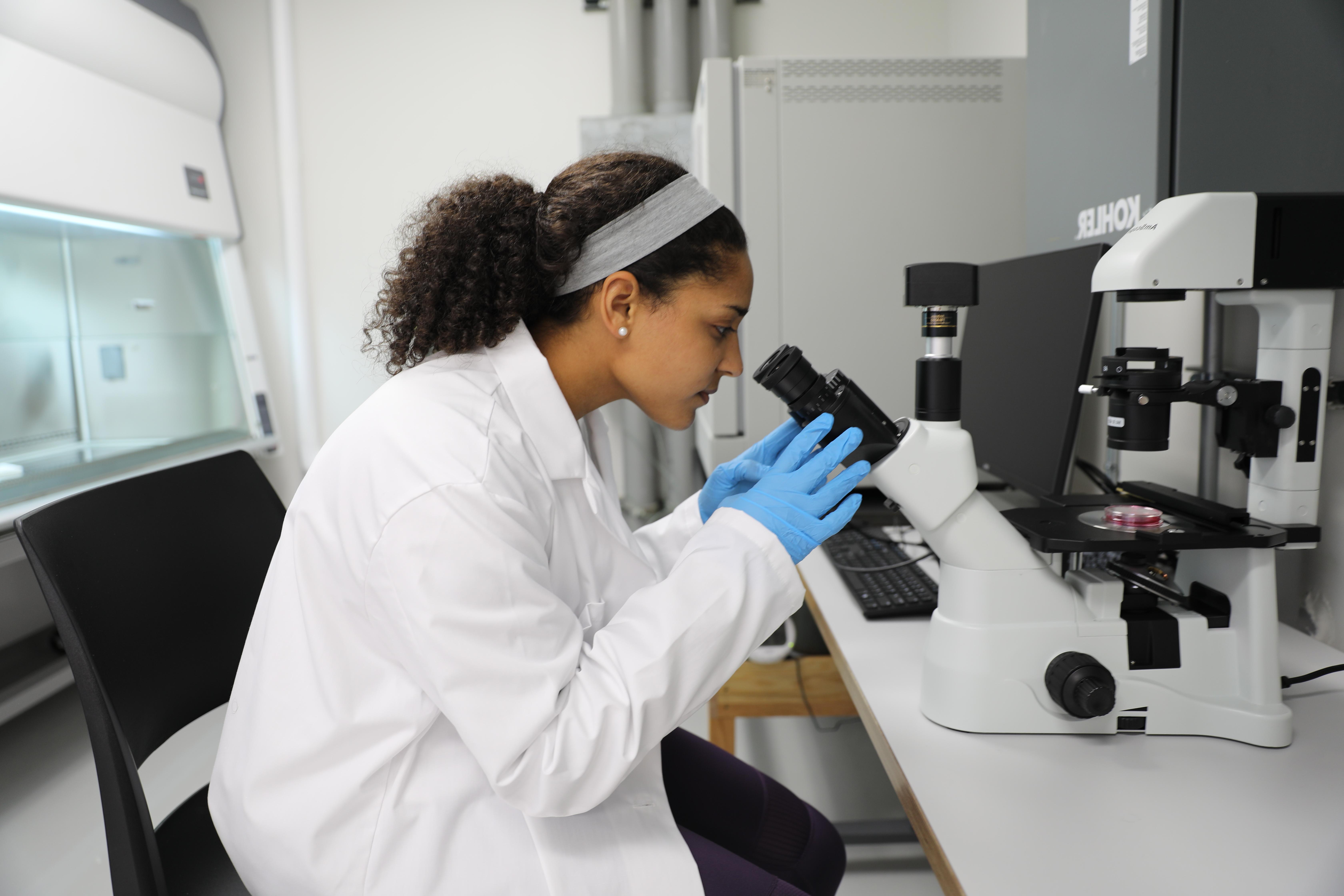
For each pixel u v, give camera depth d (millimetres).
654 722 712
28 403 2467
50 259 2520
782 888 813
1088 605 864
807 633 1803
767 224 1974
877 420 861
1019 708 867
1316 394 916
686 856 786
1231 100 960
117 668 876
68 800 2049
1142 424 901
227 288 3340
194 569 1033
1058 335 1289
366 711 746
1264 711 834
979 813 734
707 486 1112
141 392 2891
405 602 676
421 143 3459
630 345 845
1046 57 1317
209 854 953
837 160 1953
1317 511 979
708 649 726
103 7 2582
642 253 803
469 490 694
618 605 910
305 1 3379
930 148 1952
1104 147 1127
